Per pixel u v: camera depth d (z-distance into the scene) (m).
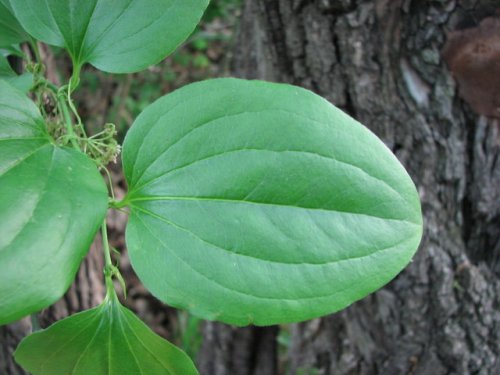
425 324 0.38
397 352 0.40
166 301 0.18
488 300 0.36
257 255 0.18
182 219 0.19
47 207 0.16
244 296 0.18
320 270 0.18
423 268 0.37
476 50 0.30
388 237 0.18
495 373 0.38
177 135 0.19
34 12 0.21
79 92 0.71
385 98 0.34
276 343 0.53
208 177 0.19
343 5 0.32
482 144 0.33
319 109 0.18
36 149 0.17
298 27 0.34
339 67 0.34
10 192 0.16
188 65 0.85
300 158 0.18
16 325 0.39
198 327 0.64
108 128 0.22
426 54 0.32
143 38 0.21
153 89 0.80
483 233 0.36
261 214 0.18
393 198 0.18
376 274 0.18
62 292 0.15
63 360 0.20
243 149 0.18
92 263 0.44
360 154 0.18
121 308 0.20
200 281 0.18
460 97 0.32
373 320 0.40
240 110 0.19
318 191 0.18
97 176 0.17
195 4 0.20
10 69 0.25
